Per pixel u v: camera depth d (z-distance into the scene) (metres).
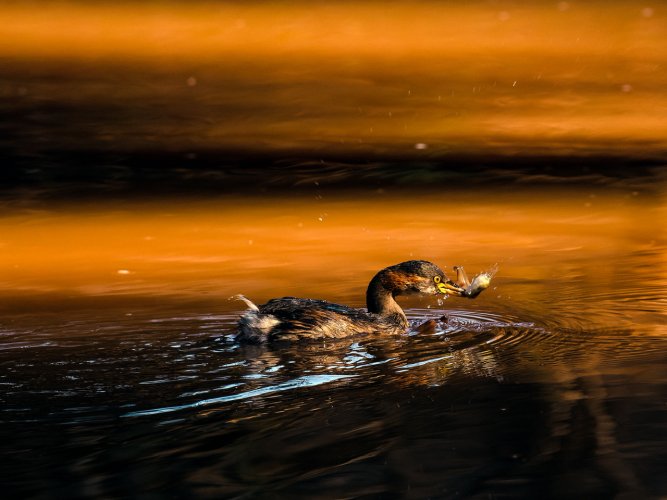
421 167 18.97
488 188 17.36
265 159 19.70
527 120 22.78
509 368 7.83
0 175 18.52
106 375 7.80
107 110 23.95
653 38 32.50
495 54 30.69
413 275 9.84
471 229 14.67
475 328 9.28
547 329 9.11
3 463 6.01
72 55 30.62
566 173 18.30
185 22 36.81
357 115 23.42
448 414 6.71
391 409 6.86
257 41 33.31
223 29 35.44
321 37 33.84
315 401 7.09
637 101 24.48
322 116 23.36
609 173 18.23
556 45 31.94
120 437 6.41
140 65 29.28
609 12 37.38
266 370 7.92
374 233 14.59
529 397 7.02
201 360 8.26
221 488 5.59
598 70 28.31
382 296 9.81
